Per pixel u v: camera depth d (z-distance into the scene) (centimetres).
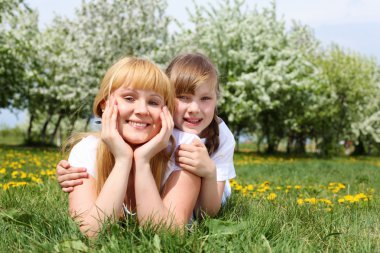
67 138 277
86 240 225
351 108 3119
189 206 247
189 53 282
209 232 234
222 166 288
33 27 2586
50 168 842
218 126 289
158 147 239
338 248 228
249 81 2238
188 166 249
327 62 3092
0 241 227
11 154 1374
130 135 240
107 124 234
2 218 257
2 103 2366
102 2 2152
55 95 2522
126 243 210
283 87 2291
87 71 2162
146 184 235
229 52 2300
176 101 266
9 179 605
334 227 275
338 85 3020
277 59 2405
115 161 244
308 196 523
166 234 219
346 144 4044
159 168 252
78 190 244
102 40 2139
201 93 264
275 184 690
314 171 1038
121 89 238
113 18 2156
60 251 202
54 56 2461
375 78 3659
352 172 1038
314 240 242
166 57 2141
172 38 2261
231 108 2255
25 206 313
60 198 354
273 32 2541
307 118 2673
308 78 2480
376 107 3512
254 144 4472
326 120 2905
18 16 2420
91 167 249
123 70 238
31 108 2723
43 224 243
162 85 243
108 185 231
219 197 278
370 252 217
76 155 253
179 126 268
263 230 242
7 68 2208
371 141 3812
